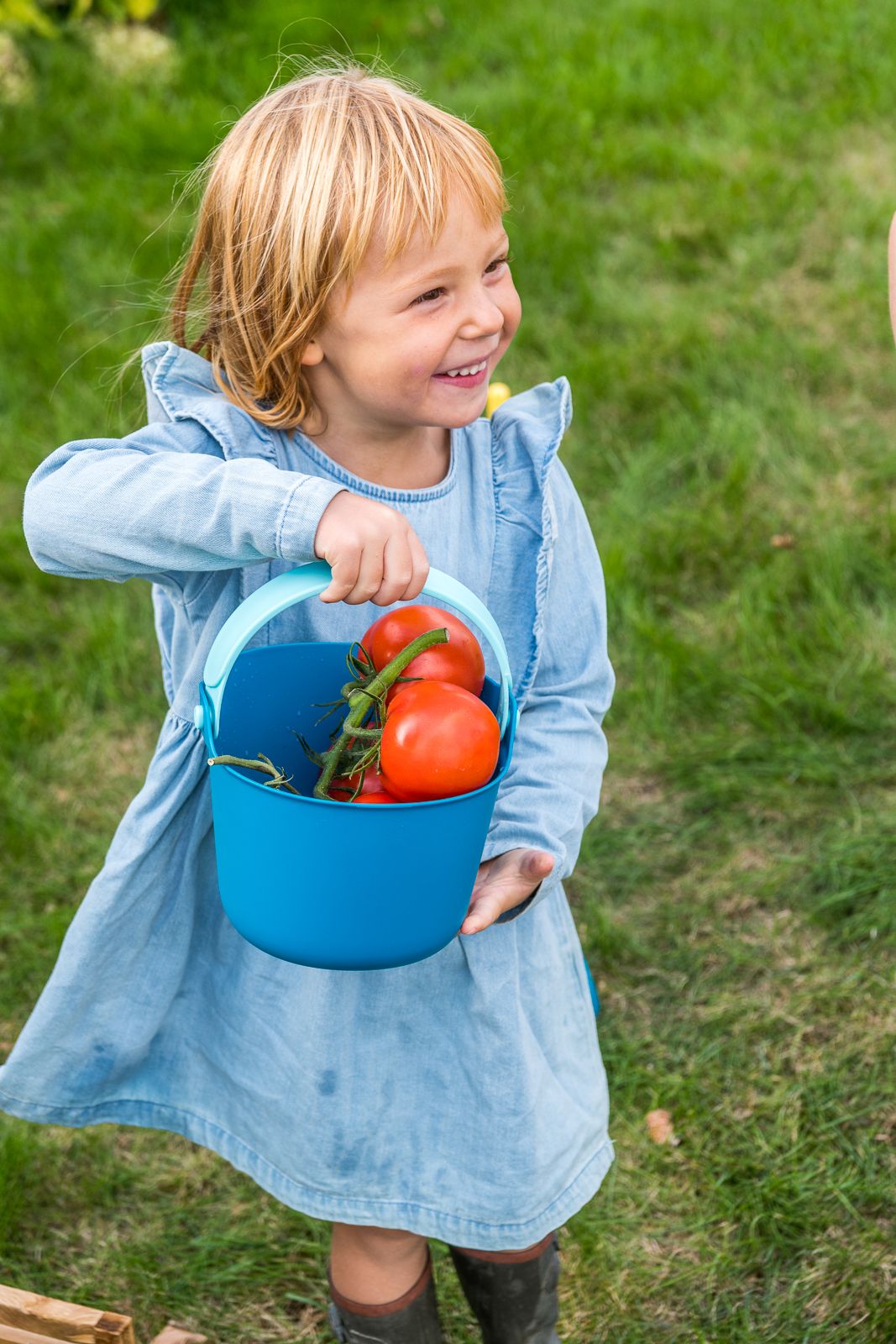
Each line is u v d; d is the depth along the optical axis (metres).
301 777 1.45
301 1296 2.03
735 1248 2.06
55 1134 2.27
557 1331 1.96
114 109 6.29
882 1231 2.06
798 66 6.44
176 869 1.55
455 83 6.47
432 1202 1.60
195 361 1.48
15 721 3.18
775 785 2.93
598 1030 2.43
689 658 3.24
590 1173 1.66
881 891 2.65
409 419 1.39
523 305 4.79
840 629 3.31
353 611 1.50
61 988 1.55
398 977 1.52
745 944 2.59
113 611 3.52
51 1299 1.55
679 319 4.64
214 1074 1.67
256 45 6.84
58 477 1.32
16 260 5.14
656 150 5.72
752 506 3.81
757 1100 2.28
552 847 1.47
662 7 7.12
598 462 4.02
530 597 1.56
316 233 1.30
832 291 4.81
